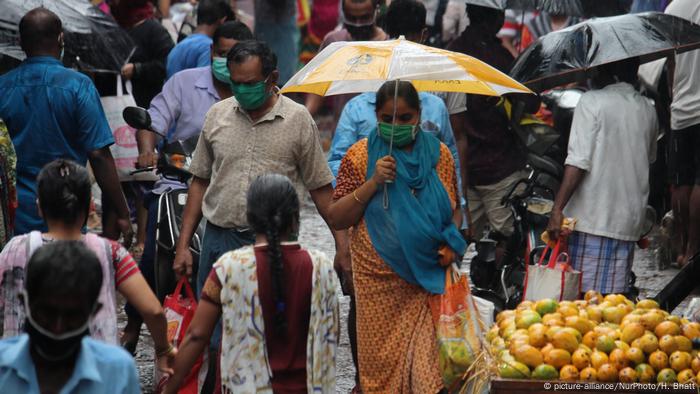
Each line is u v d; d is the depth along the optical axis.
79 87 16.64
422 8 19.91
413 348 14.24
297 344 11.81
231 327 11.70
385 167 14.12
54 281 8.06
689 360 13.73
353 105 17.39
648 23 18.89
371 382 14.54
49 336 8.15
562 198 18.06
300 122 15.44
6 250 11.54
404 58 14.19
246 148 15.34
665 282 24.62
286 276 11.71
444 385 13.98
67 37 21.33
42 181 11.56
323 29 48.31
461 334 13.98
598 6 25.11
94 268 8.26
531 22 38.06
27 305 8.17
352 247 14.64
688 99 23.36
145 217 26.38
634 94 18.45
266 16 43.16
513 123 21.05
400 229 14.21
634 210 18.27
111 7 27.47
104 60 21.89
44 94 16.50
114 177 17.00
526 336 14.15
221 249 15.52
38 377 8.28
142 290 11.73
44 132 16.50
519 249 20.14
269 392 11.69
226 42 18.81
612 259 18.31
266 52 15.02
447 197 14.39
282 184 11.81
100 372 8.37
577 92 30.77
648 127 18.39
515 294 20.00
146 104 27.30
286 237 11.88
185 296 17.69
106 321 11.50
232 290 11.66
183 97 18.55
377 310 14.45
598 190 18.16
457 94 20.53
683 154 24.05
